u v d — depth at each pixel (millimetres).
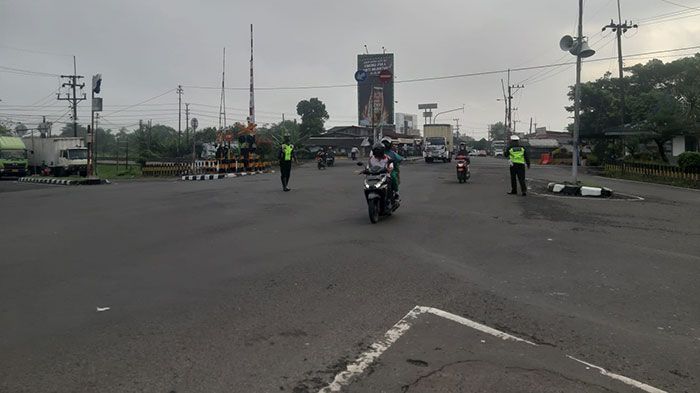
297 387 3760
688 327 5016
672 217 11852
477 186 19703
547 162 50000
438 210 12898
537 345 4551
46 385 3785
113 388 3738
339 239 9188
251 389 3725
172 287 6270
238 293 6004
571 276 6770
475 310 5434
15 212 13227
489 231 9992
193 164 31547
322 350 4398
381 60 64438
